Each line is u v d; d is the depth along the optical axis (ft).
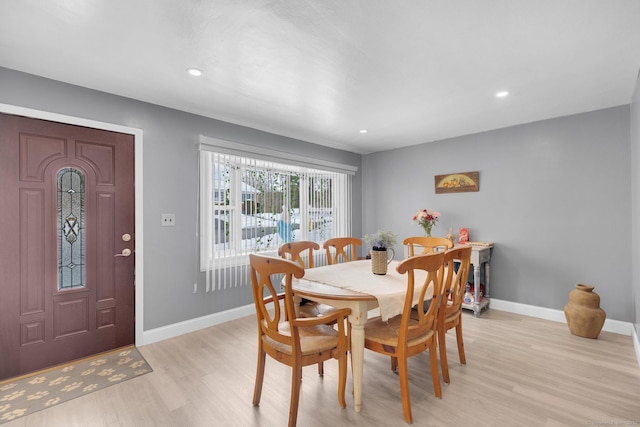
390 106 9.53
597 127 9.86
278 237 12.32
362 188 16.66
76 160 7.89
